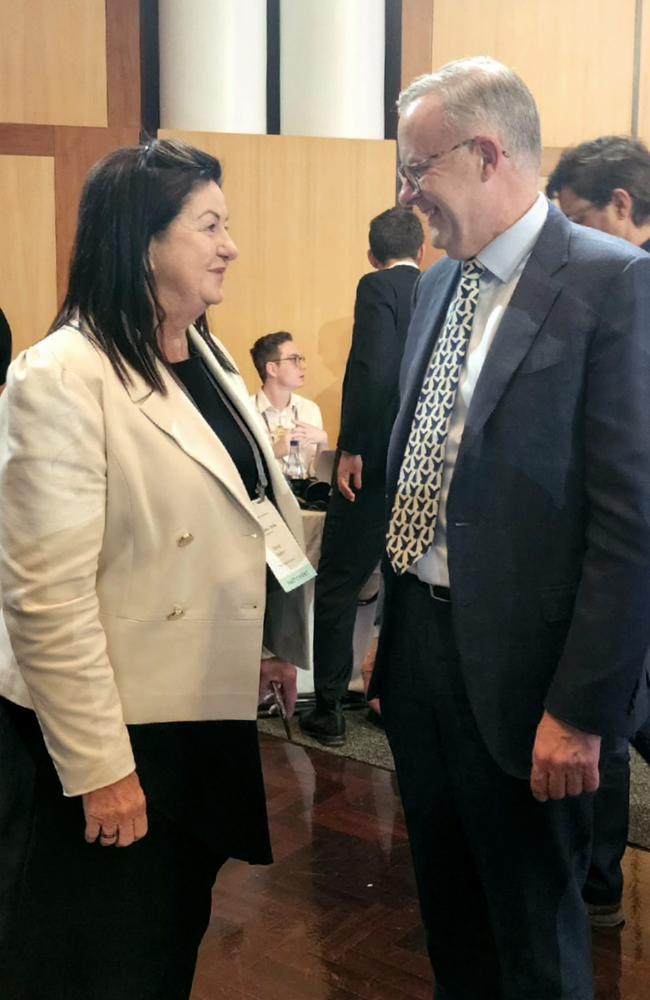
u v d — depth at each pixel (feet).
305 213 14.01
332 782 10.28
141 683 4.70
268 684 5.95
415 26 14.25
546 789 4.83
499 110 4.84
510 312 4.86
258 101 14.23
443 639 5.28
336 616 10.94
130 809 4.52
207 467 4.71
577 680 4.62
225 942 7.57
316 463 11.96
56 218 13.97
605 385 4.60
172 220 4.65
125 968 4.75
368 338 10.56
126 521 4.58
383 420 10.62
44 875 4.68
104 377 4.54
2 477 4.41
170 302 4.81
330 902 8.13
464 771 5.32
